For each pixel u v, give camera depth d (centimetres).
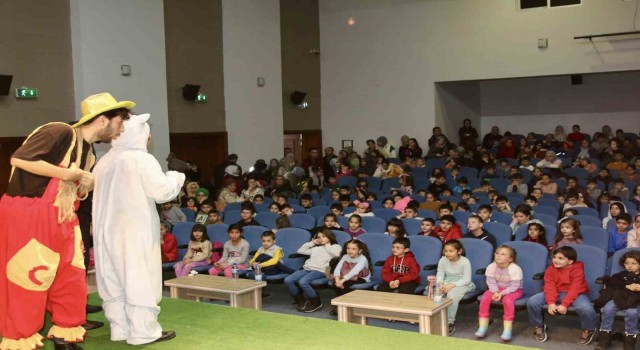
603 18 1320
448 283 596
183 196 1105
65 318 315
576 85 1661
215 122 1310
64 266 309
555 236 666
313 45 1596
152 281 340
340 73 1595
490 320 623
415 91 1509
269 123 1415
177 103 1236
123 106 322
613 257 571
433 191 1059
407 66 1516
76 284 314
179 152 1259
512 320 558
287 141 1573
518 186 1109
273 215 901
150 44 1124
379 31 1542
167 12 1220
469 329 605
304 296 690
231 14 1334
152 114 1128
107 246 337
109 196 337
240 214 939
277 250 725
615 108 1631
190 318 400
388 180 1249
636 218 671
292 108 1538
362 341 351
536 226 663
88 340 354
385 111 1548
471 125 1698
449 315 579
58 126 294
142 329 338
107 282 342
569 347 541
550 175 1124
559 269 560
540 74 1383
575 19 1343
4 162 966
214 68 1308
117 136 331
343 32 1586
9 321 294
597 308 534
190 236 823
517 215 753
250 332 369
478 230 687
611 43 1315
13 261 290
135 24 1100
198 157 1295
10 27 963
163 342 349
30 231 290
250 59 1372
